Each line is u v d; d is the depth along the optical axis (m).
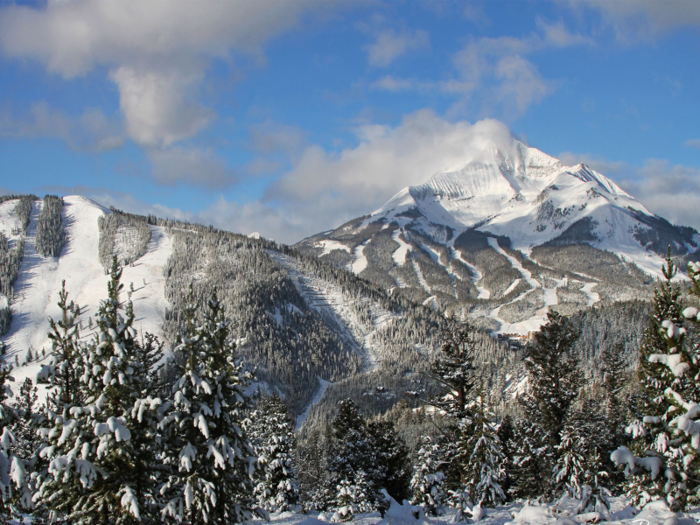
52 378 22.11
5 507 19.08
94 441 20.16
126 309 22.22
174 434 22.05
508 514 21.94
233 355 23.81
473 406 30.92
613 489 39.72
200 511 21.81
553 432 33.88
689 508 19.02
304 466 70.19
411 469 52.16
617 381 52.00
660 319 22.23
